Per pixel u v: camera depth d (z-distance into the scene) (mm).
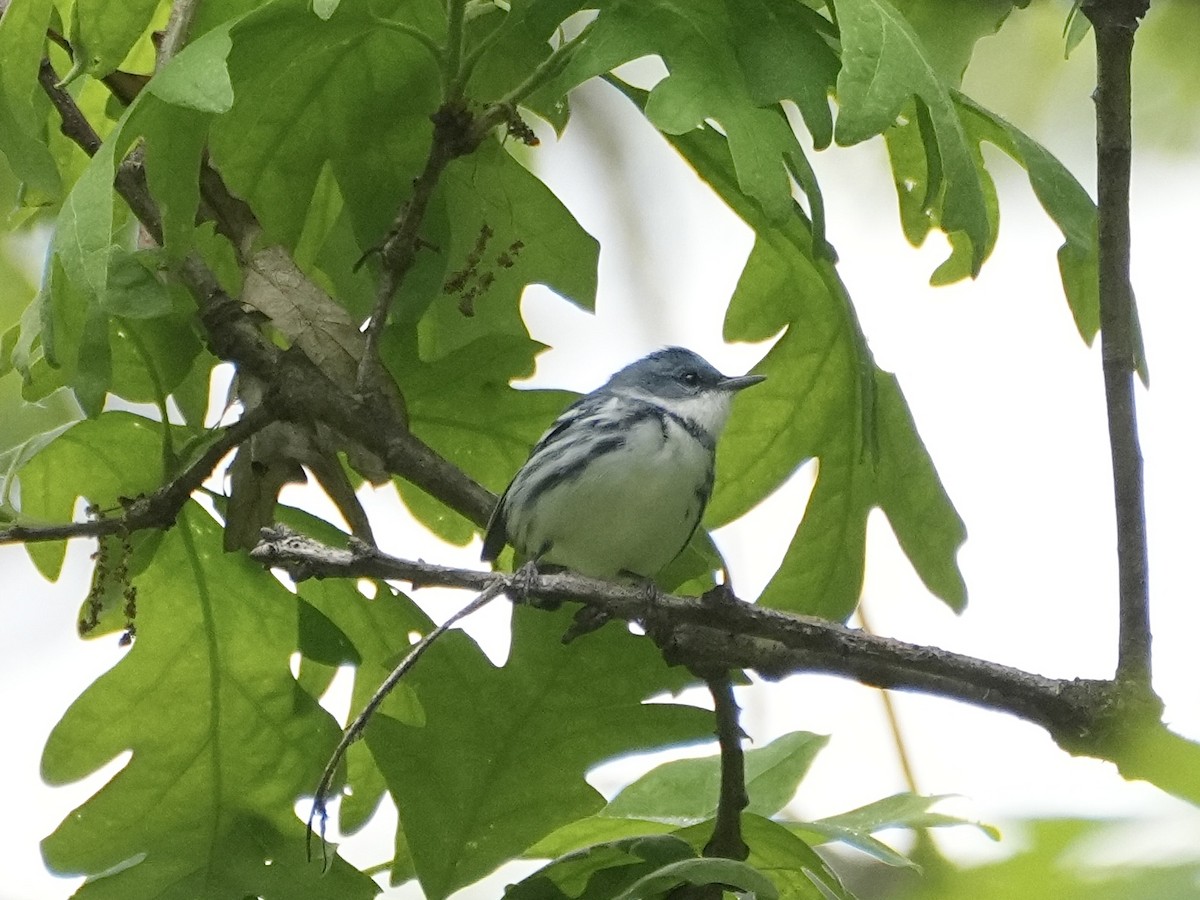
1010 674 3129
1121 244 3096
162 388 3854
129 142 3213
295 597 3900
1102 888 2287
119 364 3887
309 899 3799
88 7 3676
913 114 3975
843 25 2998
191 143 3320
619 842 3361
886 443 4297
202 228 4008
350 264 4152
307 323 3807
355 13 3479
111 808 3830
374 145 3990
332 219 4207
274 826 3863
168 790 3859
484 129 3551
